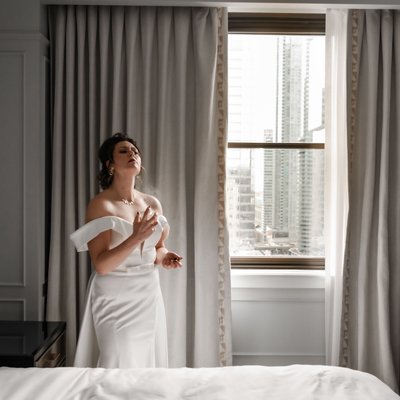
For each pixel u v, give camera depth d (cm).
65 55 281
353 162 290
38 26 265
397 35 285
